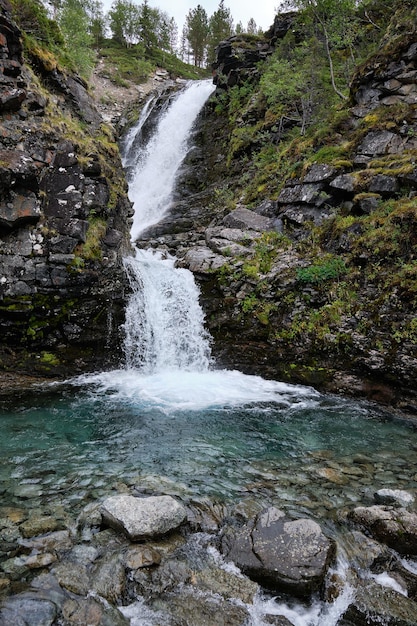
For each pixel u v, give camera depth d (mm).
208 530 4406
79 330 9875
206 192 20531
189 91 29031
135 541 4078
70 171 10250
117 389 9125
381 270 9352
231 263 11625
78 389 9055
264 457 6336
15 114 9844
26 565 3760
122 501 4469
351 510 4770
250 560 3848
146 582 3643
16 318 9266
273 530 4184
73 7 27516
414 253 8945
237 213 14234
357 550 4180
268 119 19875
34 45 11547
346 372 9250
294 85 18031
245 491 5254
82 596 3473
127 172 24938
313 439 7078
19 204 9305
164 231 17125
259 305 10602
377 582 3863
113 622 3279
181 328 11102
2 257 9172
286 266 10891
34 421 7406
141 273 11070
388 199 10734
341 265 10047
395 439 7180
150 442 6715
